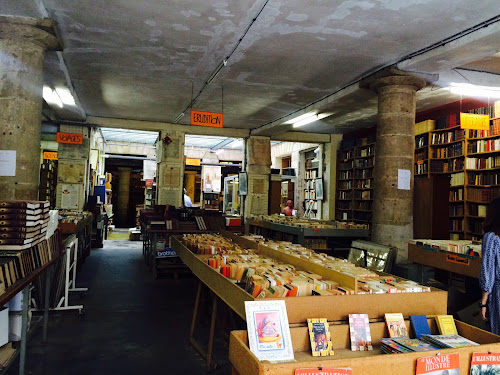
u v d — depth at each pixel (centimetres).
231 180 1564
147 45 611
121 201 1973
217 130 1308
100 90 888
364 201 1205
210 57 659
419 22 501
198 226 802
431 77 660
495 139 752
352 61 655
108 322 465
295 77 756
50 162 1432
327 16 496
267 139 1348
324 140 1366
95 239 1116
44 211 340
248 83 805
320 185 1386
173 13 501
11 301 317
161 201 1240
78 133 1184
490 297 301
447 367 183
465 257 408
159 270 730
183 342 407
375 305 236
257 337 193
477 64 654
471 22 495
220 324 448
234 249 447
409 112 654
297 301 220
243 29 544
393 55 620
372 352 212
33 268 313
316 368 163
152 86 845
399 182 643
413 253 488
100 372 330
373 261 639
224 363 353
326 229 796
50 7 489
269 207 1346
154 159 1838
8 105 478
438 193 611
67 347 384
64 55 659
